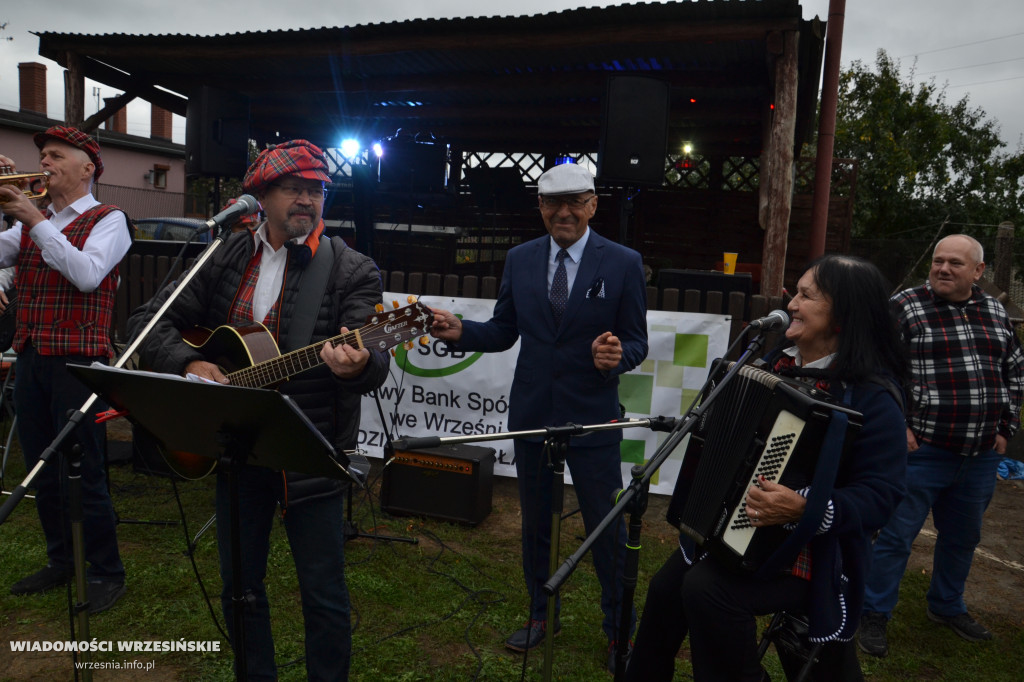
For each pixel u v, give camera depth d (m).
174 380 1.68
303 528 2.21
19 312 3.12
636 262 2.90
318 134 12.64
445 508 4.30
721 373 2.19
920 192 19.47
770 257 6.33
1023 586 3.86
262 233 2.34
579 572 3.71
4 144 20.09
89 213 3.13
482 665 2.86
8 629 2.96
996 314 3.18
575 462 2.91
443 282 5.28
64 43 8.59
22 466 4.79
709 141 11.09
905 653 3.17
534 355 2.93
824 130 7.58
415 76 9.06
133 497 4.42
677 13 6.25
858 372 1.90
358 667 2.81
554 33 6.87
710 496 1.96
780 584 1.91
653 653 2.21
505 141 12.59
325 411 2.30
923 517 3.19
